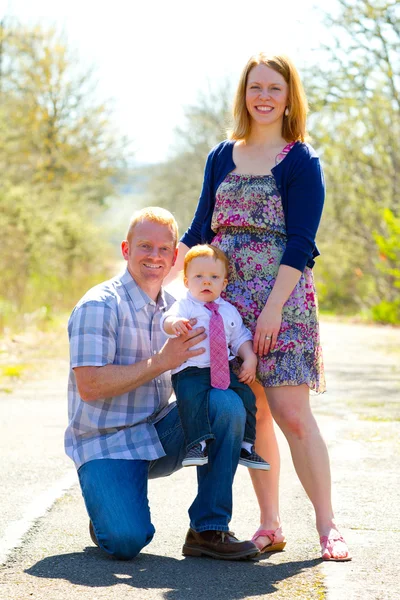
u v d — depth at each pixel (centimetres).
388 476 587
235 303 441
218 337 419
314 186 440
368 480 575
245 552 406
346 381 1147
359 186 3008
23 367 1280
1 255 2409
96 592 354
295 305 436
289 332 434
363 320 3231
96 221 3316
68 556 409
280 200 442
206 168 474
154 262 440
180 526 471
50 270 2614
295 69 454
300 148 446
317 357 442
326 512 426
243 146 459
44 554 412
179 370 425
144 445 432
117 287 444
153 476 462
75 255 2912
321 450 431
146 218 444
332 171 3016
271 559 413
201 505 414
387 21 2434
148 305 446
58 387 1077
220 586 366
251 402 425
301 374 431
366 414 860
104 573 383
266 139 453
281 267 433
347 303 4031
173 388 431
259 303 439
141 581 372
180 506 516
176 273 491
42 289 2473
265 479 442
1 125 2688
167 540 446
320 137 2886
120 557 404
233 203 447
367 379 1170
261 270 441
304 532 462
